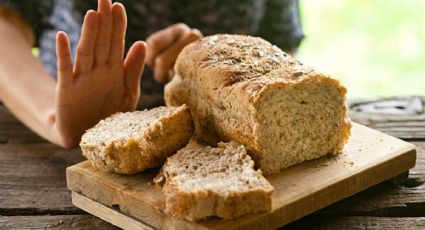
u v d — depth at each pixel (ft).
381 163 3.21
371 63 7.81
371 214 3.10
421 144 3.67
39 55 4.96
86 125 3.55
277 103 3.10
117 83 3.51
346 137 3.31
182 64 3.50
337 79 3.20
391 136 3.54
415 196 3.20
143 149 3.05
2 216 3.12
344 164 3.21
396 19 8.68
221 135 3.29
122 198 2.98
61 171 3.48
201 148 3.13
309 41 8.25
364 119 3.95
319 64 7.75
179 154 3.08
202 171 2.92
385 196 3.20
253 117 3.06
